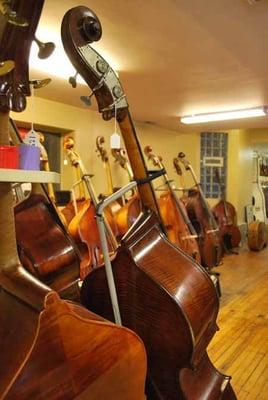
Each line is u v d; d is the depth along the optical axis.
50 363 0.76
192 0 1.74
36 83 0.92
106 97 1.41
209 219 4.50
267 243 7.13
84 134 4.06
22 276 0.85
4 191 0.88
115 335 0.91
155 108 4.02
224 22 1.97
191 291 1.42
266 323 3.03
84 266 2.78
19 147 0.83
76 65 1.30
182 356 1.35
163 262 1.45
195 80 3.01
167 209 3.61
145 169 1.57
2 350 0.75
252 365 2.32
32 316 0.76
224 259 5.64
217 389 1.54
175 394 1.38
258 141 7.61
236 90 3.31
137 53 2.42
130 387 0.96
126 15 1.89
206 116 4.42
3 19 0.78
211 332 1.57
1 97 0.83
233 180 6.89
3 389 0.69
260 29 2.06
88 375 0.85
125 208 3.26
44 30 2.02
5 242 0.88
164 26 2.02
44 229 1.59
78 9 1.24
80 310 0.91
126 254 1.39
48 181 0.88
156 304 1.36
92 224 2.96
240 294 3.81
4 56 0.82
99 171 4.24
